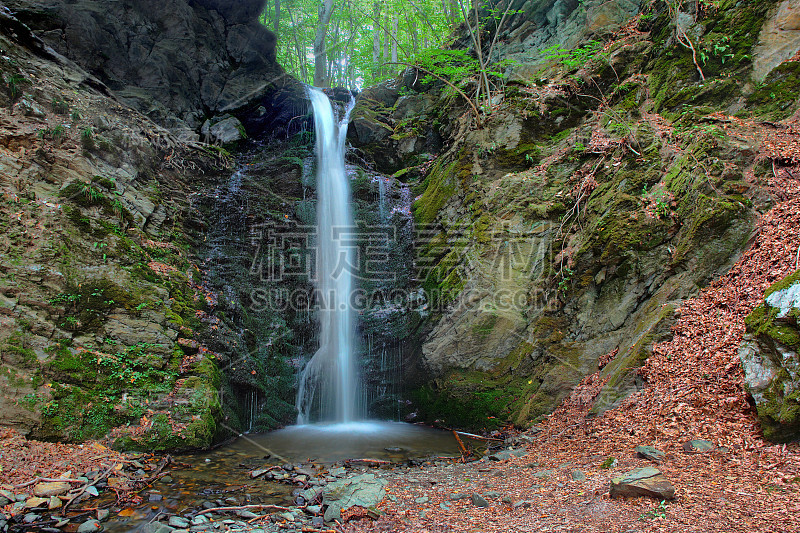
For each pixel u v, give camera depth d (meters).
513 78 12.65
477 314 9.88
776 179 7.09
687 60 9.59
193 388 7.83
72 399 6.64
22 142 8.10
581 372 8.06
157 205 9.98
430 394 10.21
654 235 8.00
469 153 12.07
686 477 4.43
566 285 9.05
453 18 18.12
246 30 14.68
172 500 5.34
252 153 13.74
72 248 7.66
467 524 4.18
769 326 5.01
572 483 4.89
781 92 8.13
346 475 6.32
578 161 10.35
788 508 3.58
